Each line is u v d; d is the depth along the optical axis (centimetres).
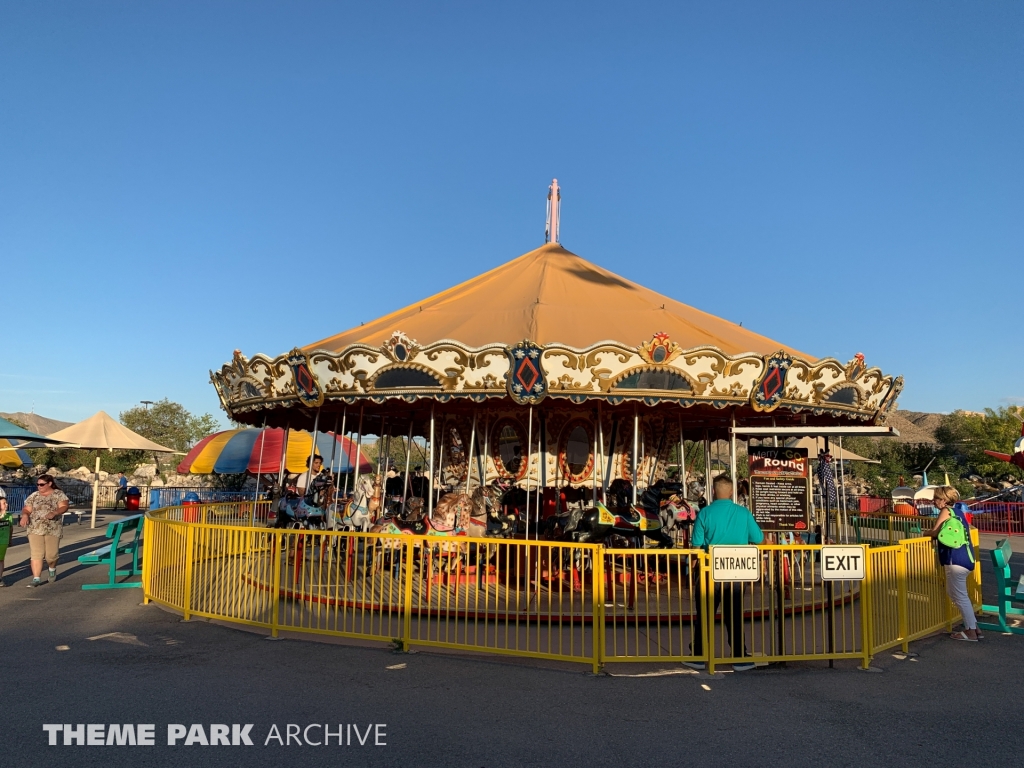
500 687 657
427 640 780
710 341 1255
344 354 1120
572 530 1064
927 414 9406
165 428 5766
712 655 708
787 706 618
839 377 1242
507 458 1369
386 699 618
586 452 1352
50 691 632
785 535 1043
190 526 957
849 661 768
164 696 620
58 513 1259
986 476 4719
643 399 1083
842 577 748
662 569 1150
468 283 1611
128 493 3278
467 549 857
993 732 565
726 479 781
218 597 941
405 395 1102
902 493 3180
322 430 1800
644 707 608
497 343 1080
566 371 1054
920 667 755
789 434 961
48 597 1113
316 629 812
